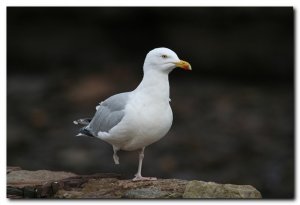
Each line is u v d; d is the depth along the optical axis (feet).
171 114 29.68
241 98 67.15
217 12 71.41
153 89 28.89
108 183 30.12
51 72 72.64
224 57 71.92
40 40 74.49
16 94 67.46
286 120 61.87
